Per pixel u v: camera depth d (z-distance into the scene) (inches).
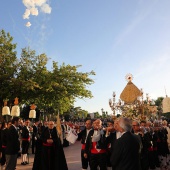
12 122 354.6
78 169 421.4
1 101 987.9
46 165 347.6
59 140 358.0
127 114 403.5
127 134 159.6
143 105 420.5
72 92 1069.8
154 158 387.9
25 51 1017.5
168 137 537.3
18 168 436.1
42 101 1093.8
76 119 2036.2
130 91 422.9
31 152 660.7
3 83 962.7
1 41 1035.3
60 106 1110.4
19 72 1004.6
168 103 220.5
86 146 300.7
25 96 989.2
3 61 990.4
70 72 1071.6
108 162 307.0
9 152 339.6
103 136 286.7
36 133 636.1
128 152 152.6
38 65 1018.1
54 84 978.1
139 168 153.6
